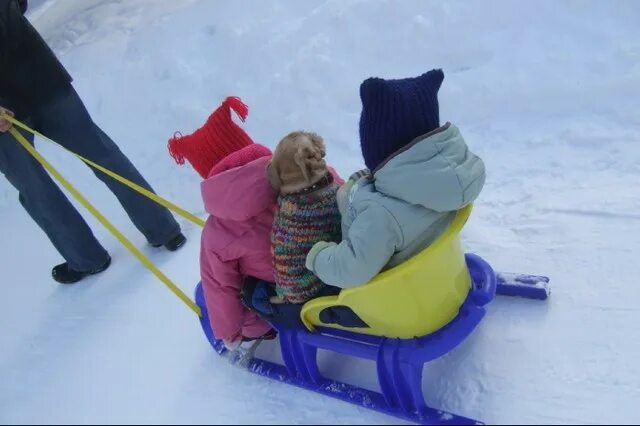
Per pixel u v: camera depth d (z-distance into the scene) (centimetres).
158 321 254
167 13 448
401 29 348
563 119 290
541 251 231
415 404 183
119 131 372
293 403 203
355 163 305
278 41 370
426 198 154
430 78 159
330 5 370
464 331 179
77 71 422
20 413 226
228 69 375
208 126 197
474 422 177
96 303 272
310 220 176
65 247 277
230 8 411
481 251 238
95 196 345
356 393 196
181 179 332
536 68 311
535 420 179
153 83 387
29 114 249
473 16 338
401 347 182
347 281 164
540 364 193
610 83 289
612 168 258
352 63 347
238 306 209
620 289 209
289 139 173
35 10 509
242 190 184
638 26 314
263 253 197
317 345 198
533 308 211
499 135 294
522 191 260
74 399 227
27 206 268
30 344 259
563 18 325
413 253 166
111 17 477
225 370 223
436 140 153
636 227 229
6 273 308
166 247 292
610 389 182
